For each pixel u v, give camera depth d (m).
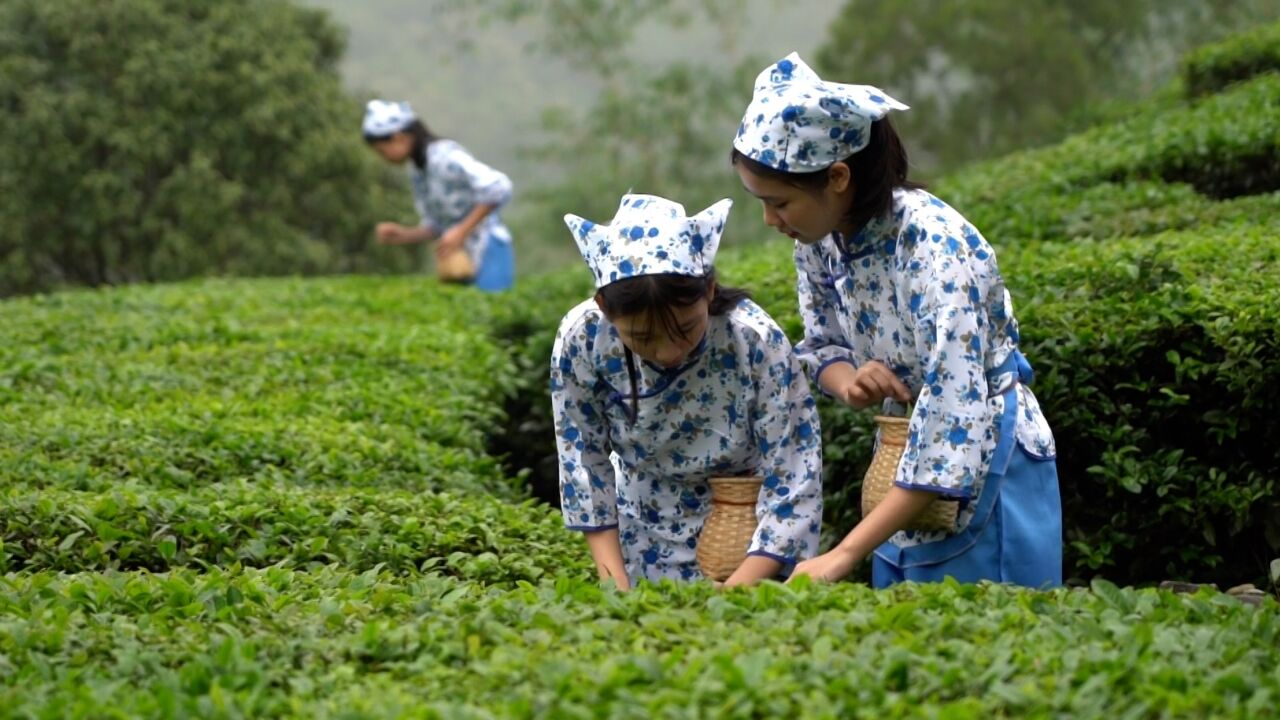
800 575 3.28
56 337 8.77
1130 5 23.05
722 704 2.57
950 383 3.46
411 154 11.78
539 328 8.77
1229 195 8.99
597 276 3.62
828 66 23.52
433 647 2.99
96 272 21.77
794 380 3.92
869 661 2.71
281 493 4.89
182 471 5.43
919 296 3.52
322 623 3.21
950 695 2.64
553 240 25.53
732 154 3.61
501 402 7.64
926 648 2.81
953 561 3.70
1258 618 3.04
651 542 4.17
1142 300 5.20
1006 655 2.72
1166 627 3.00
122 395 7.04
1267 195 7.71
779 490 3.91
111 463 5.58
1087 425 5.12
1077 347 5.11
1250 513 5.11
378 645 3.01
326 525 4.57
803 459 3.92
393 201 22.70
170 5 21.23
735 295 3.88
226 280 12.69
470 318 9.71
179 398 6.97
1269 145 8.59
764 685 2.59
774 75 3.59
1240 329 4.81
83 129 20.66
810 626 2.91
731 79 25.41
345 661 3.01
